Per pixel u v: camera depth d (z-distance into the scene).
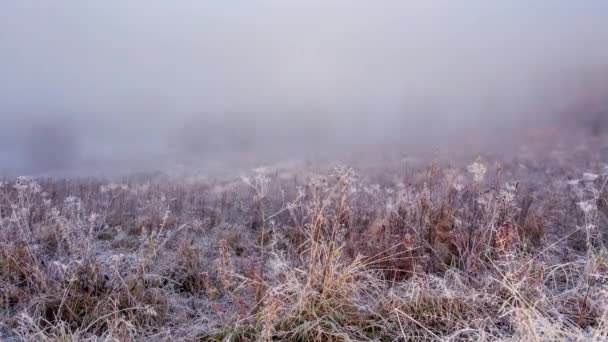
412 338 2.39
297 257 3.53
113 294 2.80
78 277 2.85
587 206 3.07
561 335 2.28
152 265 3.39
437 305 2.65
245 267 3.42
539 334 2.19
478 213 3.87
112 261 2.99
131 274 3.03
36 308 2.66
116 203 5.54
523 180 6.08
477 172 3.70
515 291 2.41
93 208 4.92
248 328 2.50
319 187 3.65
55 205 4.80
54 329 2.50
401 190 4.52
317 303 2.67
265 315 2.40
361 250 3.41
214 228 4.66
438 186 4.40
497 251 3.08
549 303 2.61
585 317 2.47
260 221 4.92
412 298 2.69
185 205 5.48
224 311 2.79
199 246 3.89
